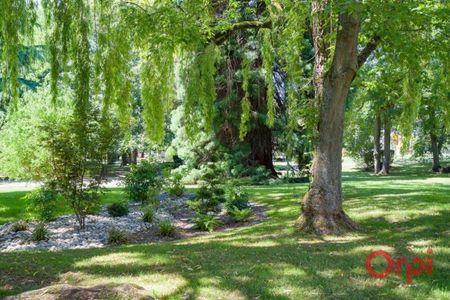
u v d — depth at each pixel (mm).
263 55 7973
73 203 9688
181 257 6000
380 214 9055
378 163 28250
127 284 4117
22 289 4617
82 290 3863
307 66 16234
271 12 7887
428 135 31375
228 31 9383
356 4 6062
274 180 19203
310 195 7875
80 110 7180
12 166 15047
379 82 9555
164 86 8141
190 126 8117
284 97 18750
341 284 4547
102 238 9055
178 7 8266
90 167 9703
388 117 25422
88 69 6973
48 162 9648
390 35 6836
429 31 8023
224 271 5121
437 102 9719
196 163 20375
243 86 8805
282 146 20562
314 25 8070
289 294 4285
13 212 11312
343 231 7590
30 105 14555
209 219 10094
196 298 4242
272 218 10352
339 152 7805
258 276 4879
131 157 36406
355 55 7539
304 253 5988
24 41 6750
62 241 8836
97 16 7289
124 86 7566
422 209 9367
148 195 12500
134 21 7230
